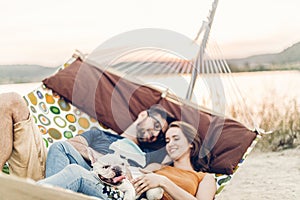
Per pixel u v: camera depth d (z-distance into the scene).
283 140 4.00
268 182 3.40
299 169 3.52
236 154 2.32
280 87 4.21
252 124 2.48
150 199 2.07
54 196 1.52
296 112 4.06
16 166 2.05
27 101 2.32
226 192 3.30
